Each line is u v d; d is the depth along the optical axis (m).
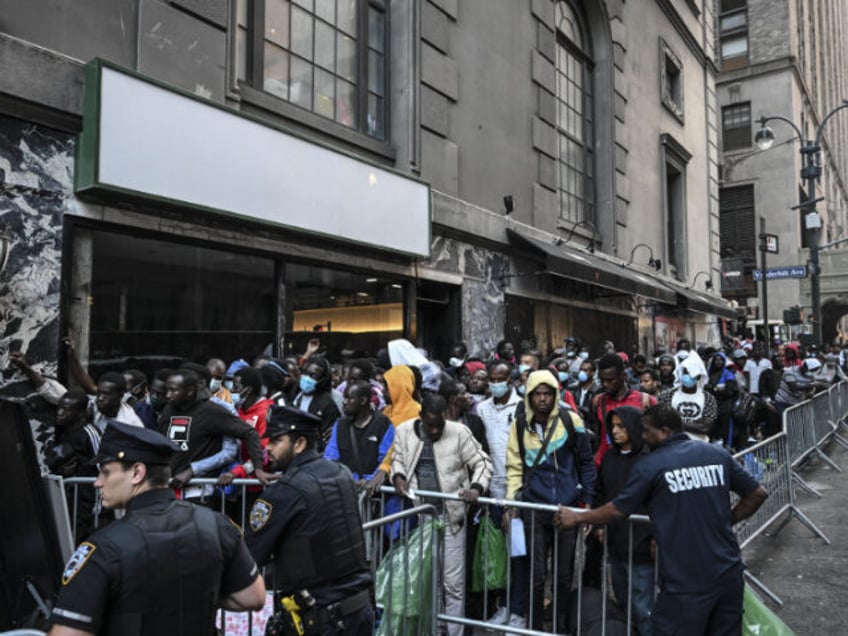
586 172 15.90
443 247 10.27
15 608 3.76
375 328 9.11
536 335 12.66
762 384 11.02
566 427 4.61
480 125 11.51
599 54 16.38
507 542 4.49
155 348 6.45
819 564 5.78
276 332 7.62
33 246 5.46
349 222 8.18
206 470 4.62
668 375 8.56
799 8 45.09
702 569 3.13
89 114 5.70
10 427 3.97
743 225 40.75
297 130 8.27
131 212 6.16
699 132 23.39
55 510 4.16
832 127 60.06
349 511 2.92
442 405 4.68
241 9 7.77
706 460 3.29
